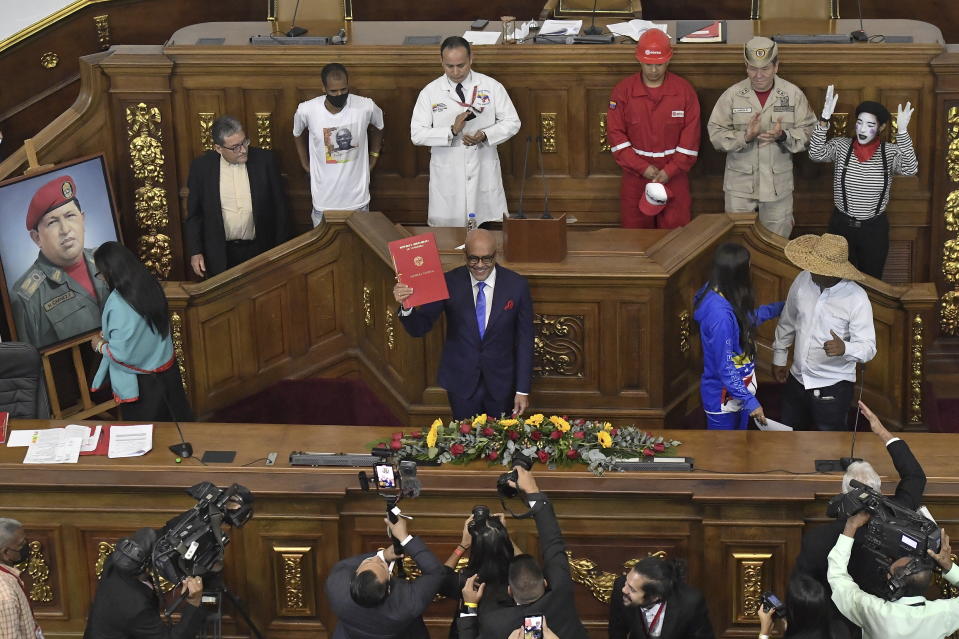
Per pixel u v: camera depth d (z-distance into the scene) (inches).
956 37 1301.7
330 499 727.7
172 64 1074.7
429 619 757.3
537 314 911.7
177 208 1122.0
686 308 934.4
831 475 717.3
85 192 1034.1
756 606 731.4
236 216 1045.8
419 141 1038.4
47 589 759.1
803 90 1058.1
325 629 758.5
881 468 725.9
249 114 1097.4
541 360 926.4
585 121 1088.2
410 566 738.8
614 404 930.1
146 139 1097.4
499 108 1039.0
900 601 601.9
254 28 1154.0
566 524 729.0
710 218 960.3
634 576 617.3
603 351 917.2
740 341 815.1
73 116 1082.1
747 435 765.9
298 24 1154.0
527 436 740.7
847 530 623.2
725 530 718.5
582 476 721.6
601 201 1109.7
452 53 1008.2
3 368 860.0
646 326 906.7
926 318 941.8
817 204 1091.3
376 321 994.7
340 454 743.7
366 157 1062.4
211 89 1091.3
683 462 724.7
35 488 733.9
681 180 1048.8
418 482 674.2
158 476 735.7
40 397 872.3
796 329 860.0
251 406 1016.9
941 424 1024.2
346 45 1080.8
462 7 1349.7
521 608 605.0
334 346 1035.9
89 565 754.8
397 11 1354.6
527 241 903.1
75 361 1041.5
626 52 1058.1
